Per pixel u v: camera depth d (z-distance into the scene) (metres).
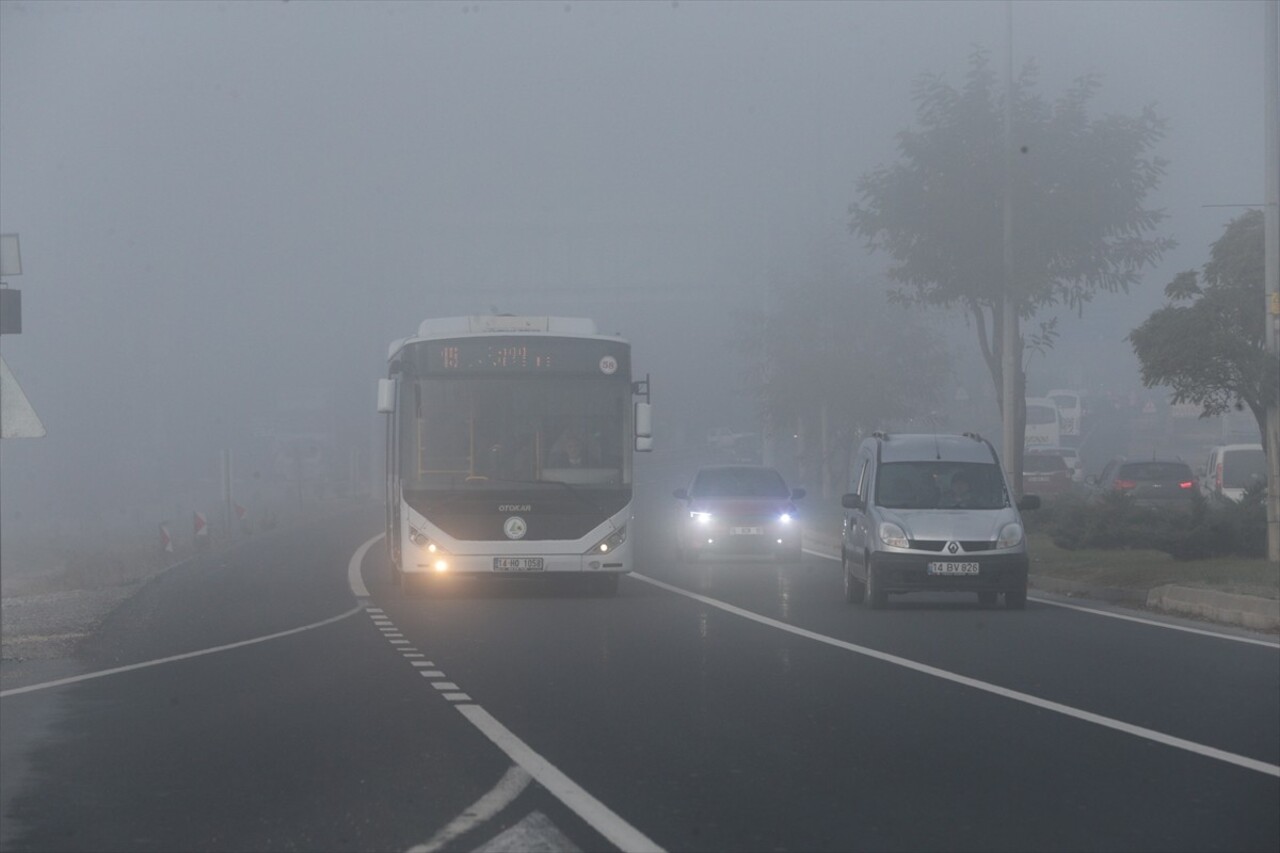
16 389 21.78
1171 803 12.64
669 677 20.39
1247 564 33.88
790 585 36.97
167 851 11.13
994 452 31.83
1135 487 52.69
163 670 21.72
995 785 13.33
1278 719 16.77
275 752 15.03
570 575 34.06
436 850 11.12
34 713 17.73
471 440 32.16
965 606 31.06
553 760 14.52
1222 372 35.50
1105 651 23.17
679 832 11.62
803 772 13.91
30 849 11.21
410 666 21.77
